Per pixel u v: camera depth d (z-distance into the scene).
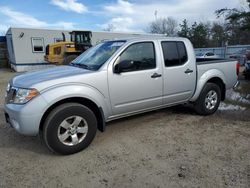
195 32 52.31
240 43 42.03
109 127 4.98
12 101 3.74
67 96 3.68
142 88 4.48
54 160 3.69
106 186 3.01
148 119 5.43
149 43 4.62
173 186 2.97
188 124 5.11
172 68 4.85
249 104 6.96
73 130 3.82
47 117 3.64
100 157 3.74
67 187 3.01
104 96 4.07
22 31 22.78
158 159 3.63
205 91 5.50
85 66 4.42
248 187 2.91
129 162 3.57
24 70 23.33
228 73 5.99
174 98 5.03
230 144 4.09
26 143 4.32
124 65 4.13
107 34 27.41
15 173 3.34
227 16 24.06
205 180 3.07
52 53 18.70
